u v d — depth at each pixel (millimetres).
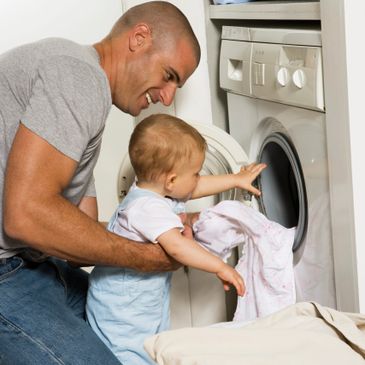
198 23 2496
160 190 1810
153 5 1681
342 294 1816
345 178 1717
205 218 1969
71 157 1452
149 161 1765
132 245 1613
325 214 1868
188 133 1763
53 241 1450
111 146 2701
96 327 1829
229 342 1244
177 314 2574
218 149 2266
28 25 2559
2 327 1525
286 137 2076
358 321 1384
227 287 1726
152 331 1835
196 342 1247
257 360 1183
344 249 1773
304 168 1939
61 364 1491
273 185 2314
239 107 2369
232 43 2297
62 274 1917
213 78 2576
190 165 1775
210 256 1682
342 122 1688
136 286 1765
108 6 2605
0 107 1525
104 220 2764
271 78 2002
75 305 1923
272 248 1939
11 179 1421
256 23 2338
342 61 1644
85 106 1456
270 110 2113
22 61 1515
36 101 1438
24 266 1674
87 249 1493
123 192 2461
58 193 1452
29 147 1418
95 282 1810
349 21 1616
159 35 1655
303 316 1378
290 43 1893
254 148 2316
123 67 1675
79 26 2600
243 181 2000
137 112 1763
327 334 1271
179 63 1686
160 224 1675
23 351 1500
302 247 2051
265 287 1953
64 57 1473
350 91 1650
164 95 1741
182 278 2533
